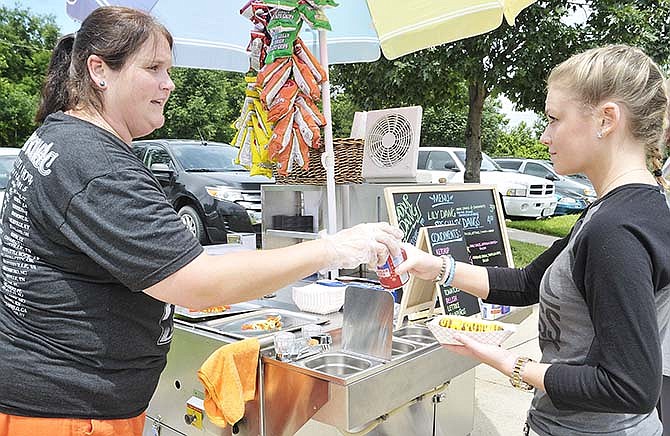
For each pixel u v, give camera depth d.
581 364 1.26
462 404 2.72
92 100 1.41
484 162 12.24
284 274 1.43
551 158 1.37
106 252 1.29
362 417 1.70
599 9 6.47
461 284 1.81
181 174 6.93
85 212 1.29
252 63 2.62
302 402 1.77
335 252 1.55
